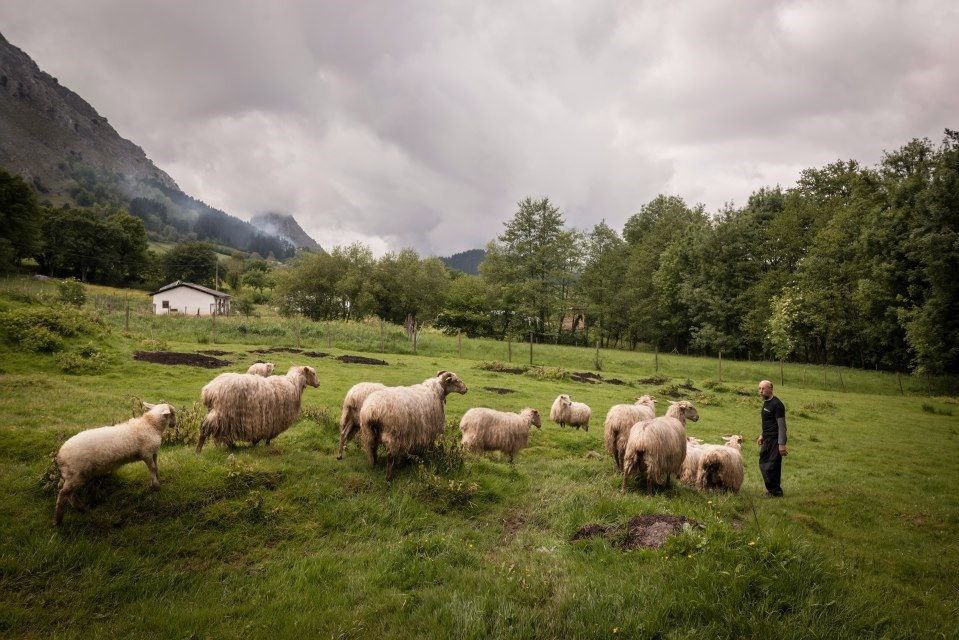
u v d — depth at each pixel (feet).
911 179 138.10
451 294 229.66
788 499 33.17
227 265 471.62
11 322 57.57
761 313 171.22
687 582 15.43
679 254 202.18
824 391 115.85
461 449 32.83
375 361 90.74
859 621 14.43
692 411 38.17
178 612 15.23
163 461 23.56
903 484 40.73
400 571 17.98
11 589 15.47
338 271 220.84
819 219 180.86
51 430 27.22
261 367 40.45
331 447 31.96
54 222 325.62
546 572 17.71
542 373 94.32
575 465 35.94
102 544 17.89
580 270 230.07
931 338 119.55
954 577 21.61
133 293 310.86
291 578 17.47
